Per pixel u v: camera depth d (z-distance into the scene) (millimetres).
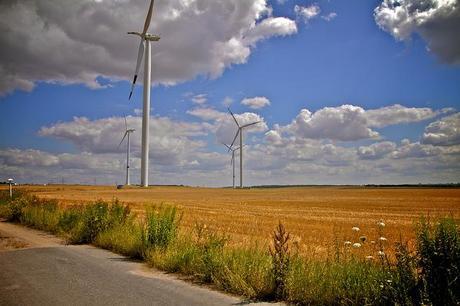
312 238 19219
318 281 7844
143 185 103688
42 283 9109
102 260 12180
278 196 96750
